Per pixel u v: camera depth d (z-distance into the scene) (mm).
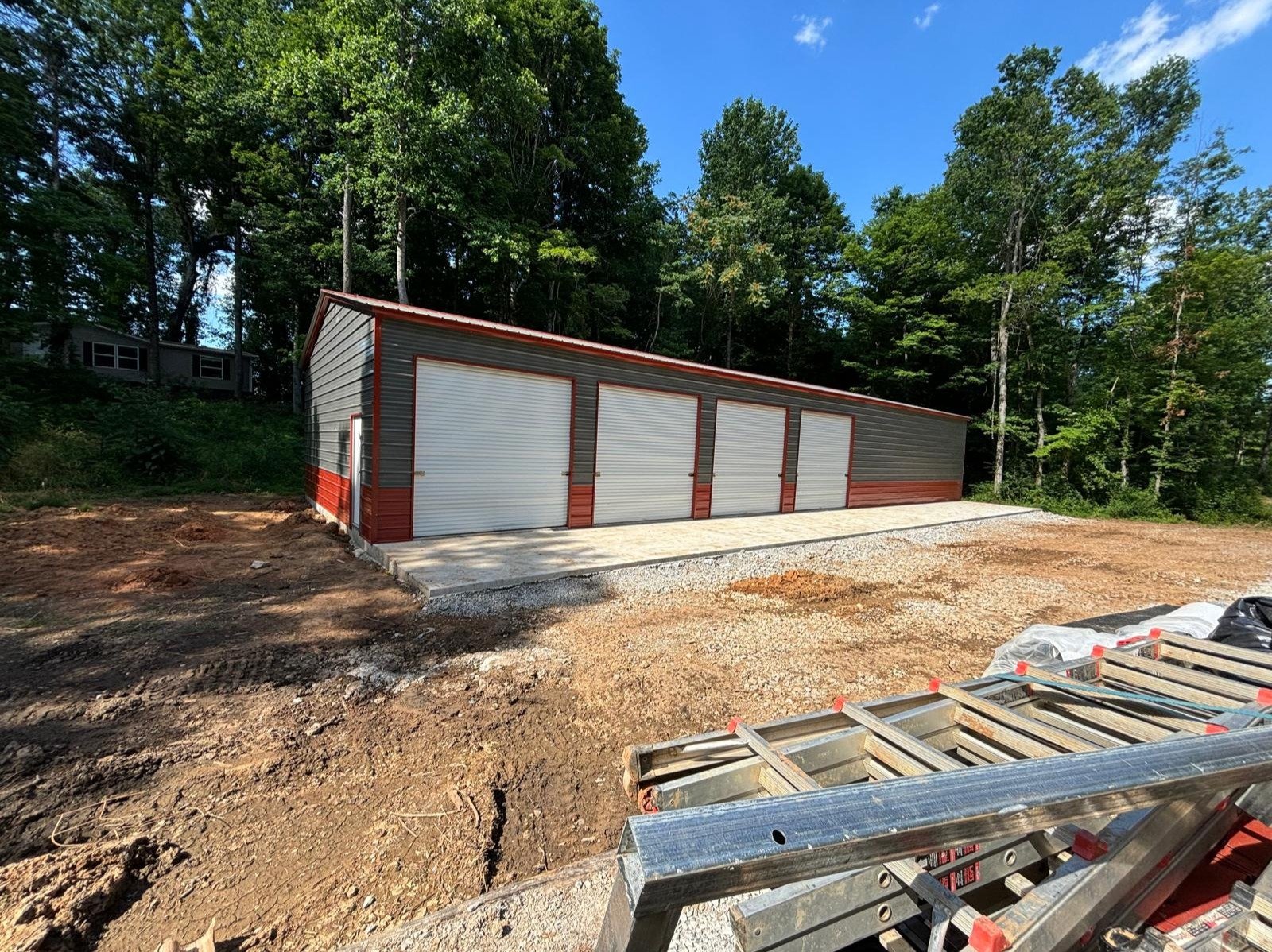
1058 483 16250
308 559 6695
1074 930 1065
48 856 1900
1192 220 15742
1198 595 5961
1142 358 15398
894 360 20359
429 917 1651
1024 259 17141
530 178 17766
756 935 958
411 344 6801
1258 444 18984
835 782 1596
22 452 10750
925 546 8836
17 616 4406
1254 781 1246
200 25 17234
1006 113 15930
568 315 18938
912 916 1171
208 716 2932
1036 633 3475
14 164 13477
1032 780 1021
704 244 20500
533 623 4562
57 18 16547
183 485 12406
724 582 6117
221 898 1771
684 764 1565
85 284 14477
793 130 23969
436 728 2869
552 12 17484
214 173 18547
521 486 7965
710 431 10258
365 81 13000
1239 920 1175
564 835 2129
